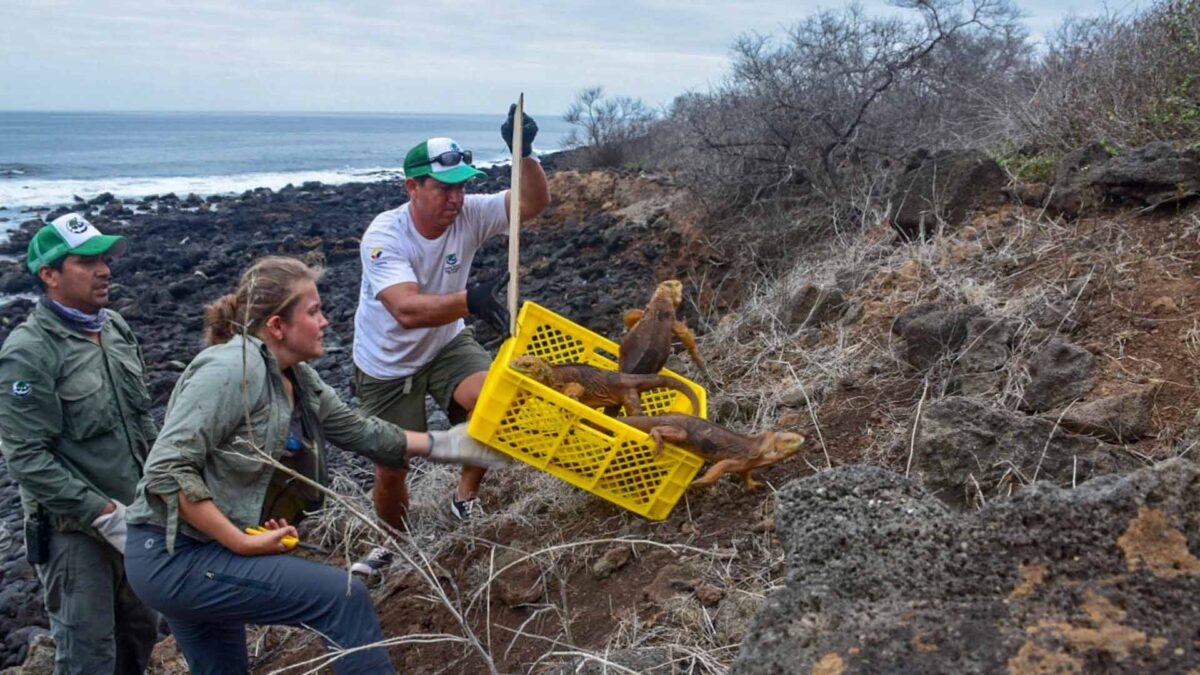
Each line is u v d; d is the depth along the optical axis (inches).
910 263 256.2
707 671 135.3
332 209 1122.0
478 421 174.1
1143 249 213.8
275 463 140.8
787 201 443.5
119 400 190.2
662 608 157.9
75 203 1234.0
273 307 151.6
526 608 184.7
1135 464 153.5
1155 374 172.2
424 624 197.5
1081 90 308.2
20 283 665.6
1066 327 196.4
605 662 128.1
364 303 218.4
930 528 103.6
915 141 418.9
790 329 264.1
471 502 229.5
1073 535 97.8
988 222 263.0
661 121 887.7
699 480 175.0
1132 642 87.4
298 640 210.7
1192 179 222.7
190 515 139.0
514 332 185.2
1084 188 244.8
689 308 406.6
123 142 3708.2
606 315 444.5
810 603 99.0
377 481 220.2
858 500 109.7
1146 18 313.0
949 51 480.1
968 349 195.2
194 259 755.4
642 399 209.6
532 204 219.6
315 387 165.3
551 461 177.5
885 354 217.5
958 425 158.4
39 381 176.6
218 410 142.1
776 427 208.5
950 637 91.9
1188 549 94.9
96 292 185.3
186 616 144.9
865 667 90.9
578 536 195.8
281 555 145.0
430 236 208.4
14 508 331.9
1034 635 90.0
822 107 448.8
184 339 535.5
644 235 561.0
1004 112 344.5
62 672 187.8
